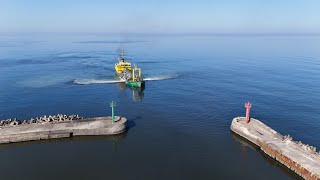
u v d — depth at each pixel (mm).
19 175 60344
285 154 65438
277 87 141375
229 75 175625
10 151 70938
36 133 76750
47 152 70688
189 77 168750
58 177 59688
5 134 75375
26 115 98750
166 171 62500
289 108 108062
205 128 87812
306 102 115625
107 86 145000
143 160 67188
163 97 123500
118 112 103000
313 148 67750
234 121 85375
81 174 60938
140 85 140000
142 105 111750
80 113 101500
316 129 88500
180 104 112875
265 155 70750
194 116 98750
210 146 75250
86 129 79875
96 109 106438
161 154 70375
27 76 167000
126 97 123625
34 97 121250
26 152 70562
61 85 145000
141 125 89938
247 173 62656
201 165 65438
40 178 59344
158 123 91938
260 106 110375
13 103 112188
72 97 122562
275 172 63281
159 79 162875
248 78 165625
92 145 74938
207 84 149375
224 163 66562
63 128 80062
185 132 84562
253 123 84250
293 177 61531
